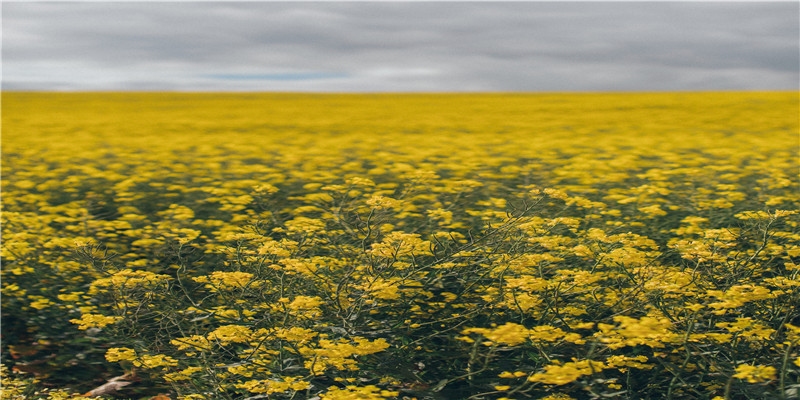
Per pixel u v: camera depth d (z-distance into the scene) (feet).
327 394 10.45
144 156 26.68
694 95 94.27
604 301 12.50
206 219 17.79
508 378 12.05
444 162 23.86
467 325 13.17
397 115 62.34
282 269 12.73
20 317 15.74
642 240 13.09
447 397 11.80
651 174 20.08
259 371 12.12
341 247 14.10
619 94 106.32
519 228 13.42
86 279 15.89
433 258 13.80
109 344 14.87
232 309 13.07
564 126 45.39
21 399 12.76
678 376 10.87
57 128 45.57
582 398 11.89
